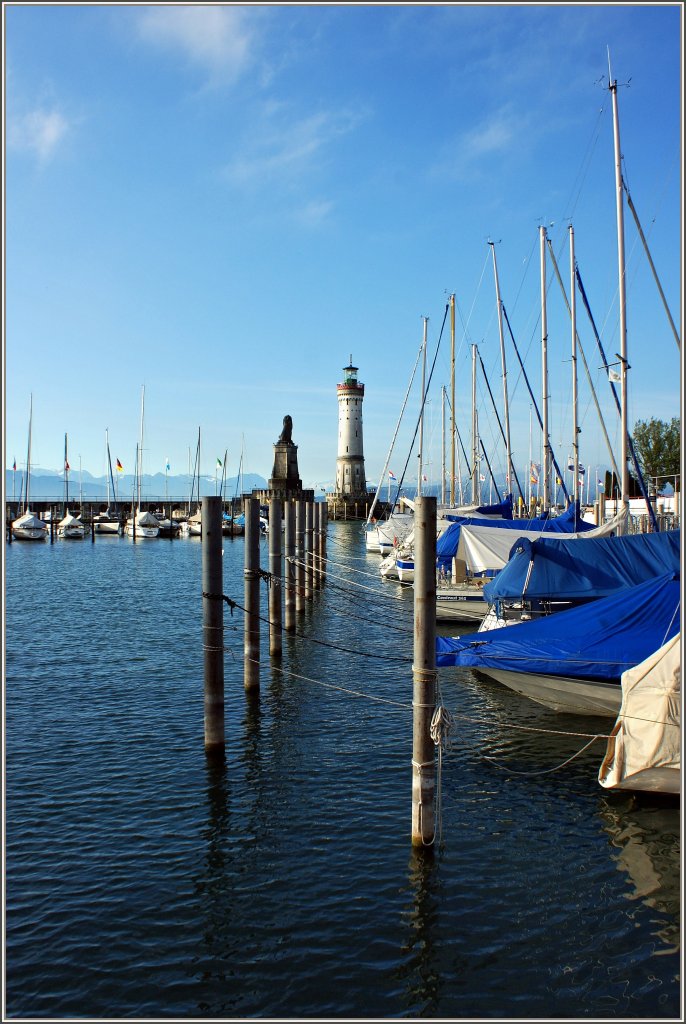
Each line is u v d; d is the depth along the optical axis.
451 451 58.41
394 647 28.95
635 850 12.12
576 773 15.34
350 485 160.62
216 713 16.16
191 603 40.94
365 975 9.19
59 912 10.52
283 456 137.25
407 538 45.91
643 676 13.23
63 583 50.75
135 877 11.43
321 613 37.34
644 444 67.06
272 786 14.82
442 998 8.77
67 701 20.75
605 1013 8.51
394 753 16.69
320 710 20.00
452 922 10.21
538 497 60.06
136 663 25.52
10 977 9.20
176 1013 8.60
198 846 12.39
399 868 11.62
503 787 14.70
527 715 19.23
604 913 10.38
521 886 11.06
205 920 10.32
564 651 15.49
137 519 99.31
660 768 13.15
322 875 11.45
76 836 12.74
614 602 16.47
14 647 28.23
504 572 21.70
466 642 16.30
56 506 123.19
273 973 9.24
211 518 16.19
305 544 37.66
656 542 21.39
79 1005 8.73
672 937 9.84
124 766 15.87
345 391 159.25
